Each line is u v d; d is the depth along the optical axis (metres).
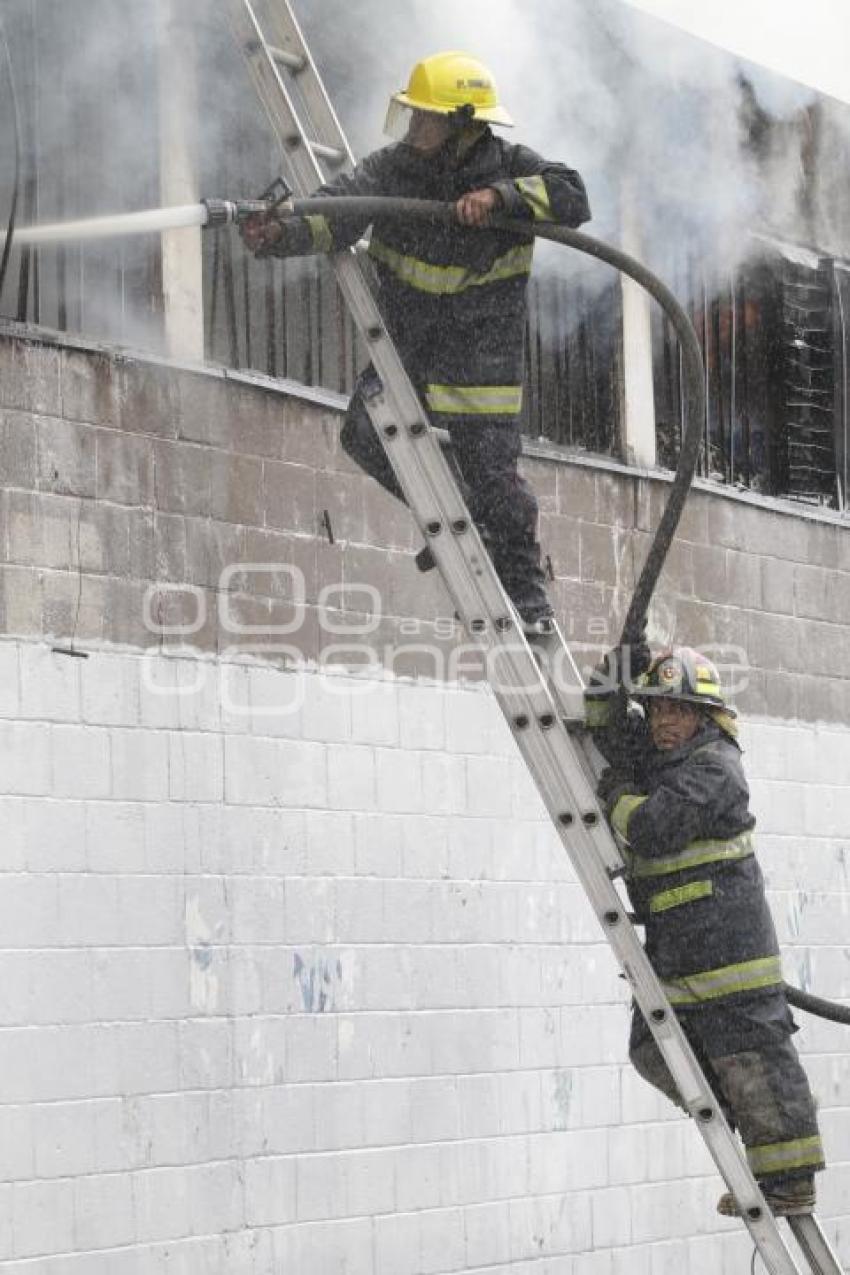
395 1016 20.94
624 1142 23.34
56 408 18.58
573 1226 22.56
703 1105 15.55
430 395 16.27
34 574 18.17
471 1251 21.34
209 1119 18.97
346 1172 20.17
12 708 17.83
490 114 15.98
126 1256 18.09
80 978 18.03
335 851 20.56
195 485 19.75
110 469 18.97
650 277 15.47
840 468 28.64
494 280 16.22
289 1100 19.73
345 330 21.80
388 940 20.98
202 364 20.00
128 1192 18.17
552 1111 22.52
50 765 18.05
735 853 16.33
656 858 16.33
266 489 20.48
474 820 22.14
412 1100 20.97
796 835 26.70
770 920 16.47
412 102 15.94
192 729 19.33
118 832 18.52
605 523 24.59
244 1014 19.42
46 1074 17.64
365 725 21.08
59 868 17.98
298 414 20.95
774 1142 16.09
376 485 21.66
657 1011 15.60
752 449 27.36
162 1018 18.67
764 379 27.67
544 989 22.66
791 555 27.52
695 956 16.22
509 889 22.42
